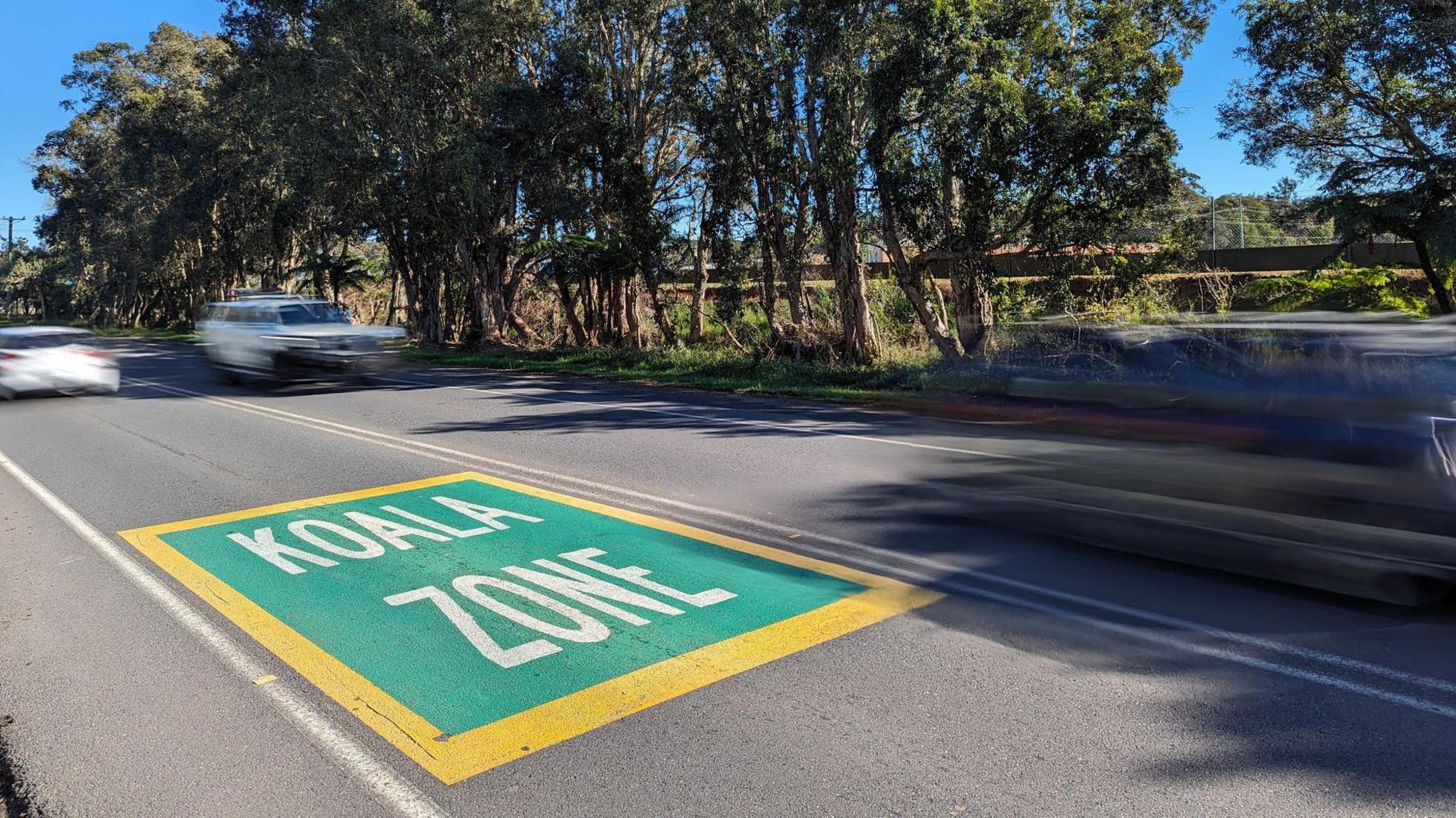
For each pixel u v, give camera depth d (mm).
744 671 4094
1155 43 21094
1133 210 16234
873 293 23250
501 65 27500
